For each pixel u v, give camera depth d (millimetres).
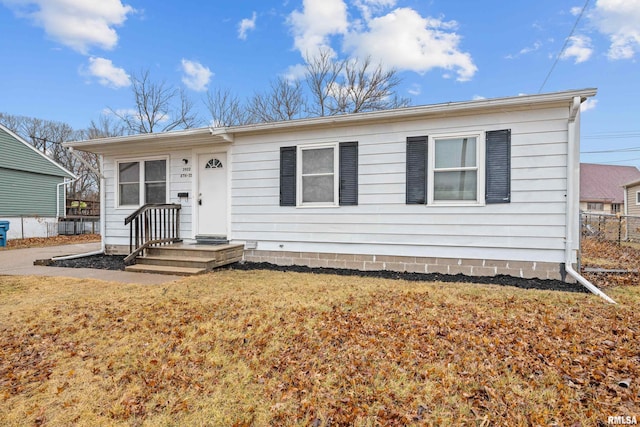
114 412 2250
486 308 3893
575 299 4203
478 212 5586
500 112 5414
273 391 2447
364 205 6285
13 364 2838
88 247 11586
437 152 5828
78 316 3842
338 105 20281
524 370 2586
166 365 2799
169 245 7125
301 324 3516
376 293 4594
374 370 2656
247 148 7156
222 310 3953
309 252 6695
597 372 2520
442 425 2057
